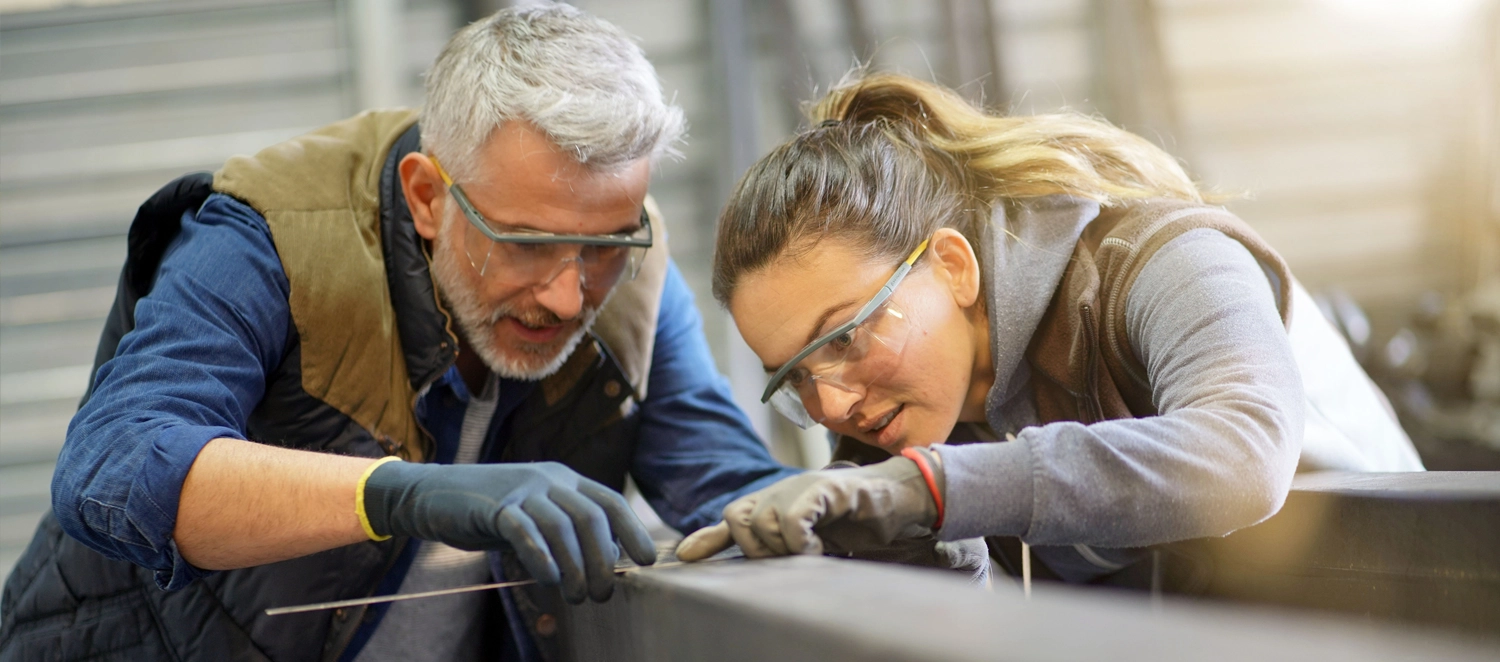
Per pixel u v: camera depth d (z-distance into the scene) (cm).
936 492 85
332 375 127
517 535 87
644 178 128
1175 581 119
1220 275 101
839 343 107
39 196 376
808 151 112
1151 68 436
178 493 100
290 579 124
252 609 124
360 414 128
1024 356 117
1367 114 452
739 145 405
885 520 84
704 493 152
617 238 127
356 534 101
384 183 134
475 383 141
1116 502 85
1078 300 111
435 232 130
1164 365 99
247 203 127
